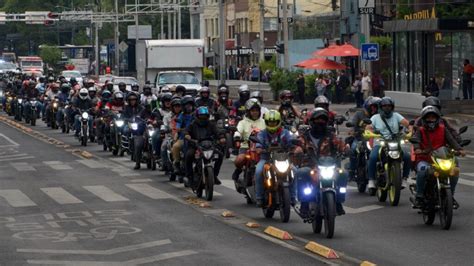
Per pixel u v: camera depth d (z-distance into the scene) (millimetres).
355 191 31156
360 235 23000
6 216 27359
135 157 40281
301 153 23281
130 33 142500
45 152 49594
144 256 20641
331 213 22359
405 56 77562
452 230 23438
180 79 73750
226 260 20047
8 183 36000
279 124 25484
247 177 27328
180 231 24094
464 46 72062
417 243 21750
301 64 91375
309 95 92438
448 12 72875
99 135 50594
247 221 25594
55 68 182750
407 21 74250
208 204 28906
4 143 55688
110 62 161000
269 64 118000
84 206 29234
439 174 23203
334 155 22891
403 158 28219
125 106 44719
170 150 34688
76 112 54938
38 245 22312
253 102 28062
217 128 30438
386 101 28156
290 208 26547
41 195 32188
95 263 19906
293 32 121875
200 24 160375
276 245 21859
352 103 89750
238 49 136375
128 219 26328
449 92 72312
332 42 113062
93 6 188000
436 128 23922
